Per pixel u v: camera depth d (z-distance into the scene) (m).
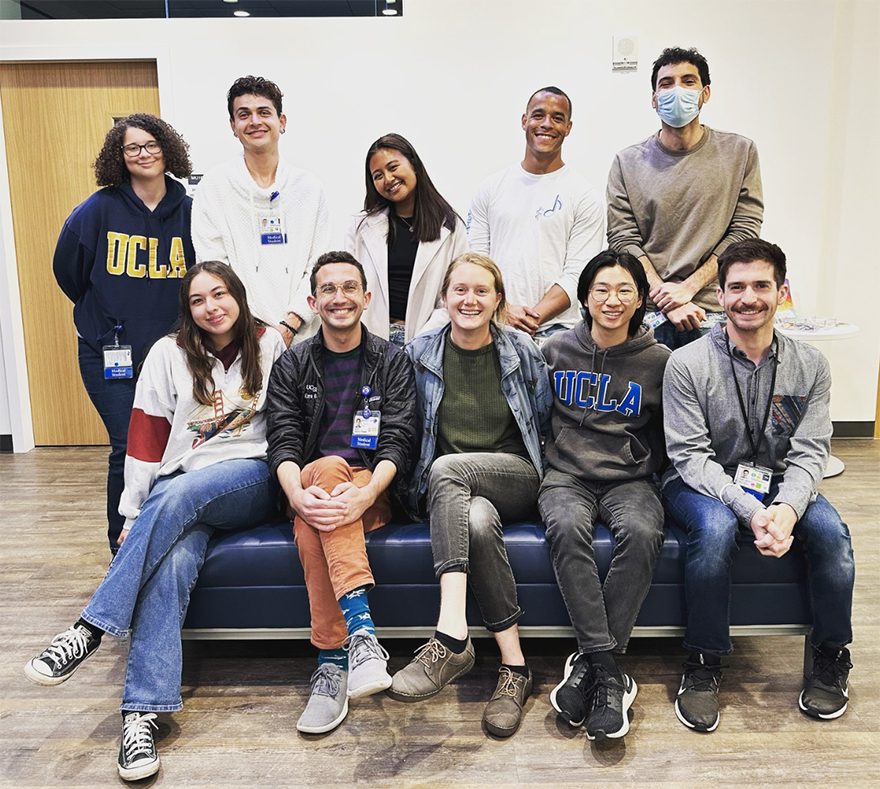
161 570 2.06
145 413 2.31
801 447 2.19
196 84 4.38
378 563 2.19
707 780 1.82
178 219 2.84
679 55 3.01
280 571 2.20
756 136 4.43
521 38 4.30
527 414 2.33
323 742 1.98
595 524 2.27
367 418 2.29
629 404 2.32
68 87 4.56
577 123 4.38
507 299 3.15
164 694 1.97
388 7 4.29
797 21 4.30
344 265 2.26
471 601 2.20
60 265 2.81
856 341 4.78
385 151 2.77
